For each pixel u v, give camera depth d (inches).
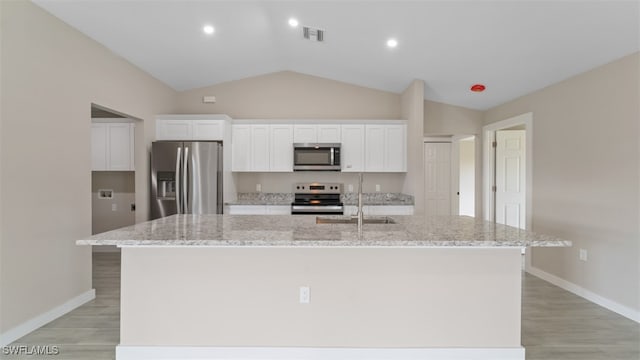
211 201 180.1
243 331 91.7
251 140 204.4
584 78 135.6
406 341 91.4
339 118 215.6
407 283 91.2
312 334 91.7
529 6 103.8
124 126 197.5
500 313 90.8
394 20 126.9
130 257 91.3
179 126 190.7
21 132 104.1
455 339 91.0
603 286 127.9
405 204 191.0
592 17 102.1
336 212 192.9
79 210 128.1
